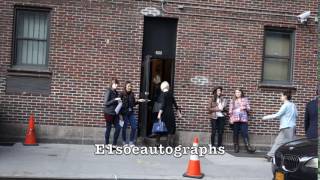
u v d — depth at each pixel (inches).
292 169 316.8
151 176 398.0
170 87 574.6
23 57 555.5
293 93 593.0
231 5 575.8
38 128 546.0
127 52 558.3
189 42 569.9
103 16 554.3
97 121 554.3
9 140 542.0
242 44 579.8
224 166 462.0
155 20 572.1
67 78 549.6
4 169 396.5
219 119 558.6
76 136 551.2
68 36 549.6
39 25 557.3
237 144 558.9
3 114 541.3
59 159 453.4
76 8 550.6
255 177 413.4
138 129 565.9
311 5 594.2
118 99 514.9
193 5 568.7
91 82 552.7
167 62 576.7
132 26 558.9
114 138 519.8
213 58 573.6
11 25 542.6
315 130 406.3
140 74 561.9
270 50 597.6
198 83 571.5
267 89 586.2
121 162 454.9
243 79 580.1
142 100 546.0
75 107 550.9
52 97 547.8
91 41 552.4
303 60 595.2
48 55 552.4
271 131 586.6
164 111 532.7
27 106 545.3
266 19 584.7
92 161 451.8
